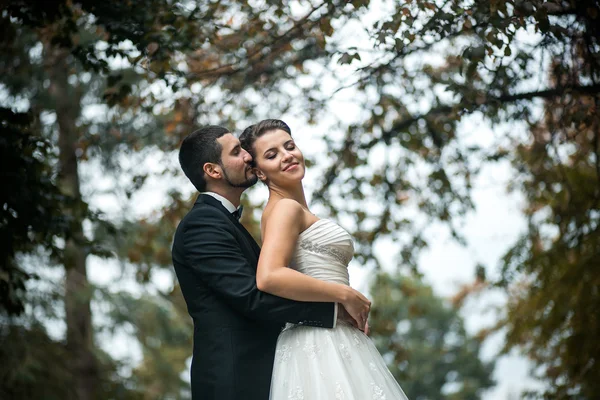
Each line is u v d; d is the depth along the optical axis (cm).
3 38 713
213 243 415
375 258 954
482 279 983
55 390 1153
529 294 999
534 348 1034
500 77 655
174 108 823
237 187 443
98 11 659
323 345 407
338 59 603
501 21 552
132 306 1373
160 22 654
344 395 393
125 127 1144
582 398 940
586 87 637
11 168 651
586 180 901
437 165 905
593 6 569
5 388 1116
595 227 913
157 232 1037
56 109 1233
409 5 587
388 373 421
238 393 402
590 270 918
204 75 795
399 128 874
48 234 729
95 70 684
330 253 427
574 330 929
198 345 418
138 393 1315
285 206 419
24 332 1176
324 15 652
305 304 404
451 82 663
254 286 403
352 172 908
